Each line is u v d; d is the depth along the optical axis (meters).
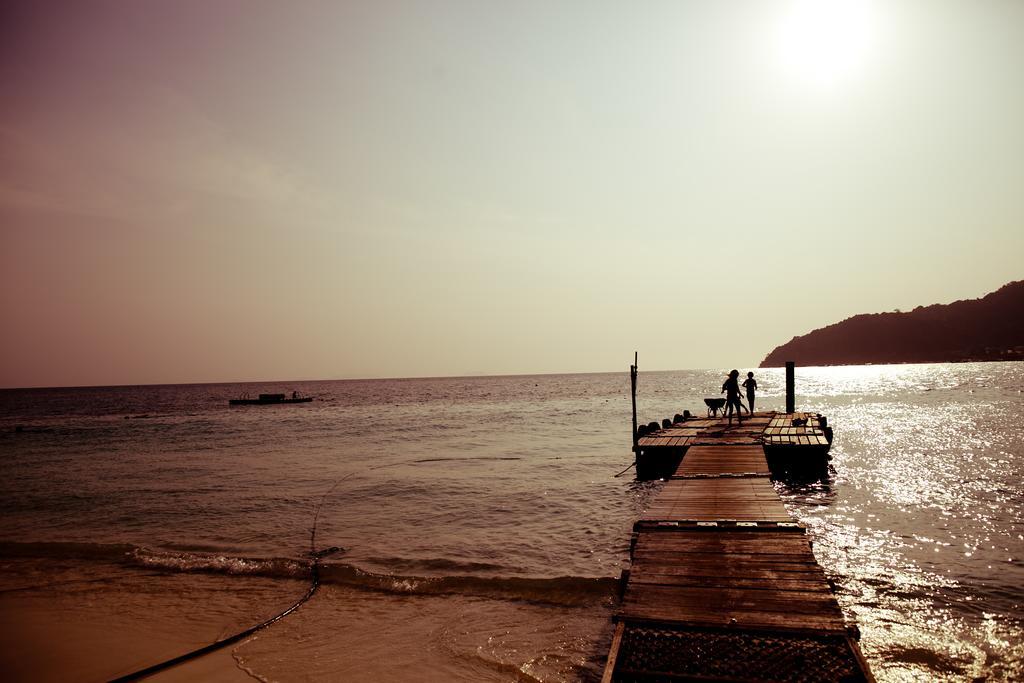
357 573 12.70
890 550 13.26
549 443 36.28
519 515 17.56
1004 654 8.48
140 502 21.70
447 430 47.41
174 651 9.62
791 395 35.09
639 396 97.88
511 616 10.31
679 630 7.14
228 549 15.09
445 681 8.30
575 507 18.44
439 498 20.44
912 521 15.73
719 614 7.34
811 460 20.61
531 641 9.34
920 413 48.84
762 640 6.78
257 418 70.06
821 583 8.09
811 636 6.77
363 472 26.81
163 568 13.80
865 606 10.20
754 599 7.71
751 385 31.06
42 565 14.43
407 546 14.62
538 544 14.41
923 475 22.34
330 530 16.58
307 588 12.13
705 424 28.42
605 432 42.31
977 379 112.50
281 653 9.36
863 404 62.97
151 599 11.97
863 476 22.44
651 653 6.70
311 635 9.97
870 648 8.73
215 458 33.81
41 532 17.77
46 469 31.81
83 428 62.38
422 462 29.52
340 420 63.25
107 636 10.30
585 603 10.67
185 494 22.88
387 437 43.03
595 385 162.38
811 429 24.80
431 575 12.34
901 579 11.43
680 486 14.79
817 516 16.47
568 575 12.00
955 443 30.78
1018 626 9.33
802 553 9.26
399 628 10.09
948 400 63.38
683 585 8.27
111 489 24.70
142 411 95.44
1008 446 29.28
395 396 124.44
